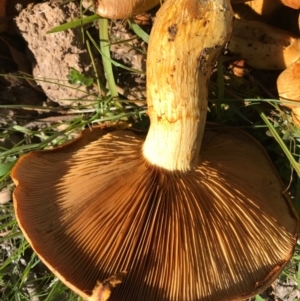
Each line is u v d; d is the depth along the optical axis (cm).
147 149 20
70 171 21
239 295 18
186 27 17
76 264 18
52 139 25
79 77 25
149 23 26
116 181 19
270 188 22
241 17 25
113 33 25
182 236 18
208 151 22
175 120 19
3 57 26
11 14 25
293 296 27
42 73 26
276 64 24
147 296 18
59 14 25
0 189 26
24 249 25
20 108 26
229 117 25
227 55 26
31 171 21
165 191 19
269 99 24
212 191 20
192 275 18
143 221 18
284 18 25
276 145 25
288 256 20
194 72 18
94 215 19
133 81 26
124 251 18
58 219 19
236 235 19
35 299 27
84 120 26
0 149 26
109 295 17
